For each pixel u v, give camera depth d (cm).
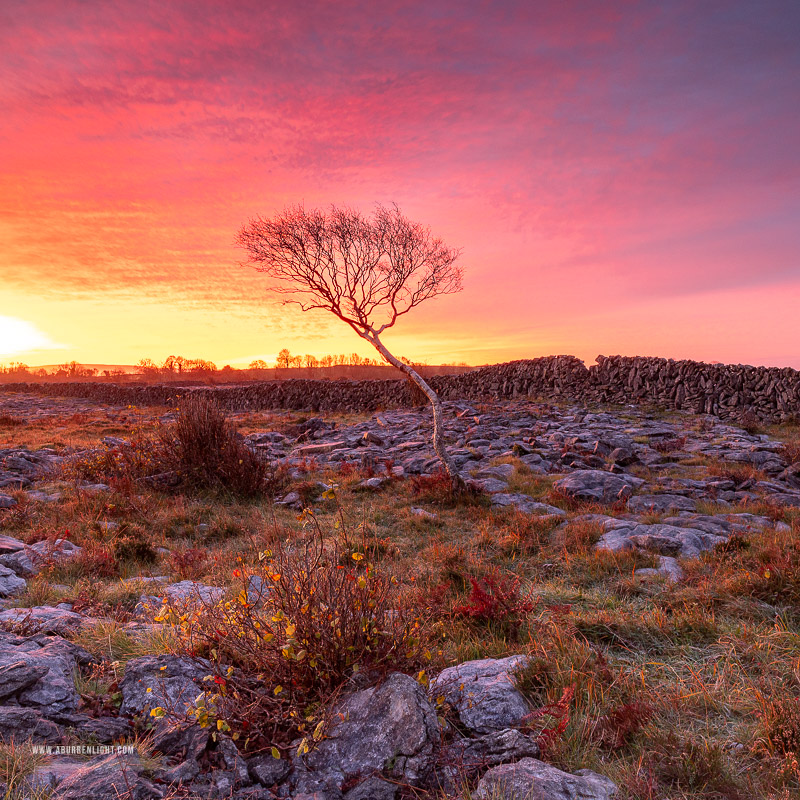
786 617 545
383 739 314
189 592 634
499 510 1132
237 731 315
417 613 480
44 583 629
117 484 1200
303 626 361
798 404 2264
